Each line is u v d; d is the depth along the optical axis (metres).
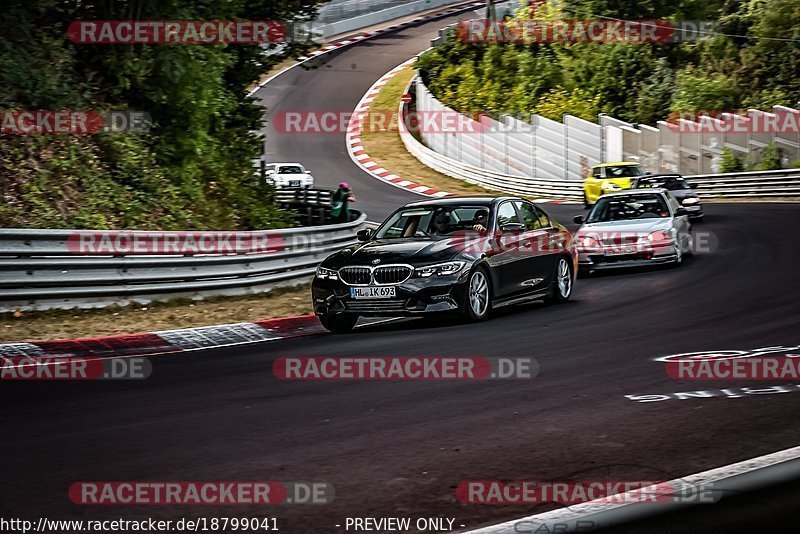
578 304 29.25
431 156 104.56
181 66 41.22
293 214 49.66
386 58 146.88
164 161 42.66
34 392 17.55
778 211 62.78
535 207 30.19
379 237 27.91
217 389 17.30
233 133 49.00
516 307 29.78
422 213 28.08
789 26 99.56
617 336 22.00
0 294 26.94
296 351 21.78
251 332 26.31
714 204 72.81
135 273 30.02
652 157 90.06
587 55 106.81
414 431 13.52
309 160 108.25
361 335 24.41
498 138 102.44
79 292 28.45
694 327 22.91
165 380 18.48
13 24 38.94
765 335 21.12
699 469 11.06
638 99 100.62
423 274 24.81
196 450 12.77
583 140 93.00
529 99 107.50
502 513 9.74
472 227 27.20
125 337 24.58
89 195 36.56
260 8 48.38
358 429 13.73
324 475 11.38
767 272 34.41
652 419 13.74
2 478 11.52
